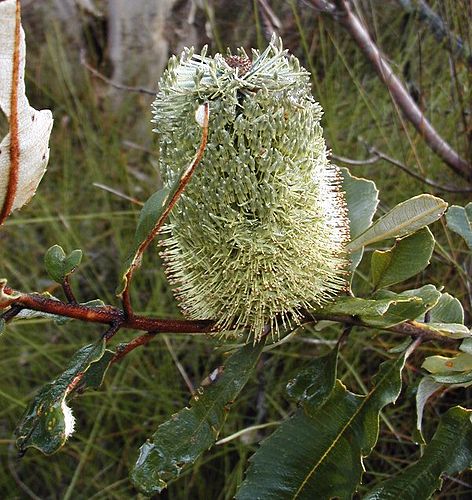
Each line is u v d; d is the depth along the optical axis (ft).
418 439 0.95
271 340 0.93
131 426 1.84
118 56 2.41
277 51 0.81
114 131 2.33
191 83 0.80
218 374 0.89
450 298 1.02
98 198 2.20
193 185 0.82
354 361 1.67
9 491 1.82
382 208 1.74
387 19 2.30
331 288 0.91
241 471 1.57
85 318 0.76
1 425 1.93
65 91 2.42
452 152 1.68
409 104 1.64
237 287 0.87
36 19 2.67
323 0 1.59
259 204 0.83
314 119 0.85
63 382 0.75
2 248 2.15
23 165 0.66
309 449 0.89
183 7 2.38
